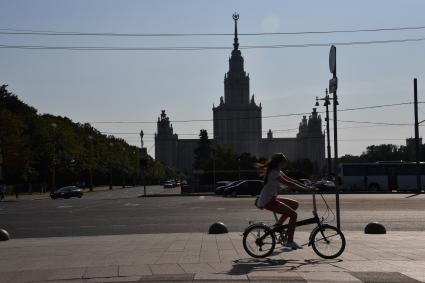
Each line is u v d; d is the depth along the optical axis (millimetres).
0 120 85938
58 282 10406
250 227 12805
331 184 70188
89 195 83500
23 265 12656
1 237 19703
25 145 90438
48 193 102000
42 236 21828
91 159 118062
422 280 9867
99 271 11328
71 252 14914
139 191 103438
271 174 12484
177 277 10383
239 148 189875
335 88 15578
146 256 13547
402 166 71438
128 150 181375
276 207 12516
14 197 82875
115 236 19875
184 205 42375
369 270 10891
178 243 16547
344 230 21578
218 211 33969
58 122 114500
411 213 29734
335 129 15695
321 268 11164
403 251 13867
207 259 12781
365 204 37938
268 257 12742
